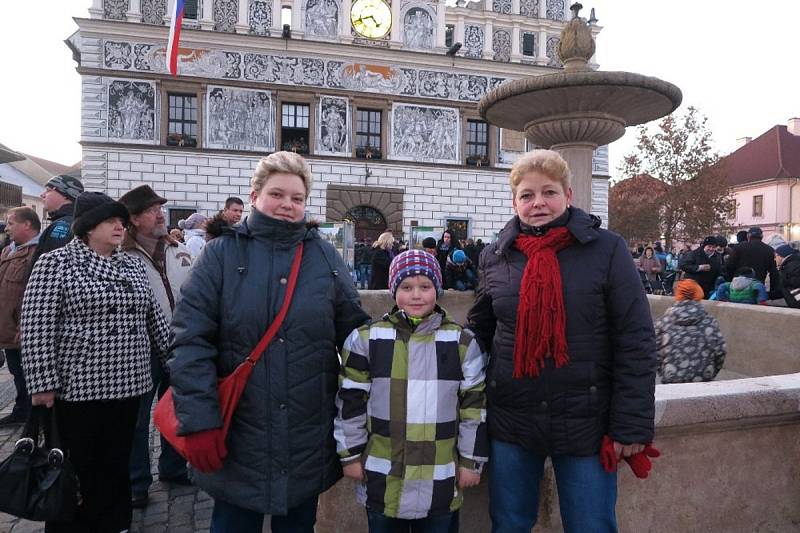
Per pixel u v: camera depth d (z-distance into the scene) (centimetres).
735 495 293
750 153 5366
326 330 230
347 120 2614
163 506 390
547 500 278
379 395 229
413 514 225
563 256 225
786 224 4841
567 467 226
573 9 727
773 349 562
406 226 2691
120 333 305
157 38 2397
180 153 2430
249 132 2506
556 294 218
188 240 710
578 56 725
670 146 3372
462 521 291
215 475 224
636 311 216
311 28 2598
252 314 219
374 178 2645
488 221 2788
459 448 232
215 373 215
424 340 231
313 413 226
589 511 221
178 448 211
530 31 2914
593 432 221
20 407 554
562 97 647
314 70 2573
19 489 276
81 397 295
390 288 241
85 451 301
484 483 292
